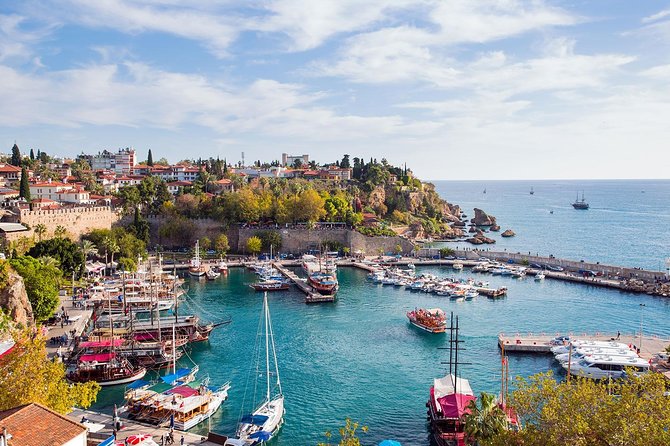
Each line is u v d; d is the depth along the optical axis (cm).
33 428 3906
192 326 10962
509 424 5803
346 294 15512
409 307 13825
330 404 7794
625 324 12038
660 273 16488
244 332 11456
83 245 17038
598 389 4641
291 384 8531
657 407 4141
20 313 9356
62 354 9181
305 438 6794
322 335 11238
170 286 15400
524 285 16625
